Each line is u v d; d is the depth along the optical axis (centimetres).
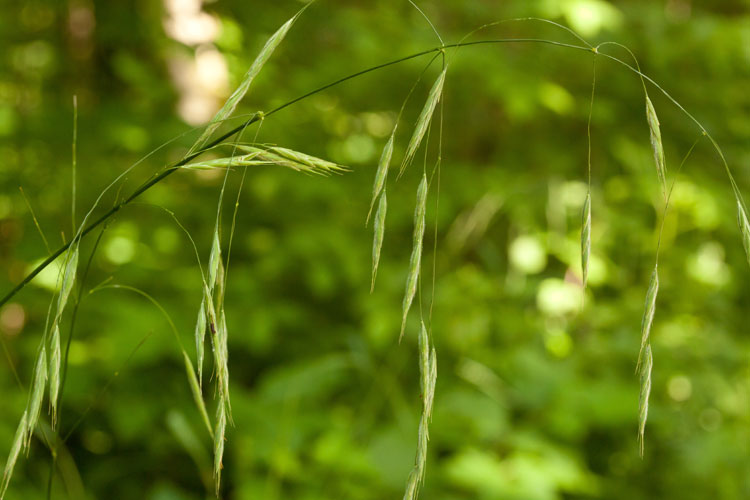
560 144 348
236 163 84
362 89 332
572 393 248
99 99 362
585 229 88
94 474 257
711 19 306
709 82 329
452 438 230
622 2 347
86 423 267
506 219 359
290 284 324
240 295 299
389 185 325
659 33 313
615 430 269
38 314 297
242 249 322
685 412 265
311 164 85
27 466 224
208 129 87
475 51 298
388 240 321
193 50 318
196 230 323
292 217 317
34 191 301
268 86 326
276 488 211
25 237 289
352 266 295
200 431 252
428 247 325
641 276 338
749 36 296
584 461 260
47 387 256
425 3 358
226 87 344
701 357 281
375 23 323
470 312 281
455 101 340
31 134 303
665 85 324
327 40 370
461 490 216
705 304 327
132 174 316
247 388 300
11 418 238
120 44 349
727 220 322
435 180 327
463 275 307
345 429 232
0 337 109
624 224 329
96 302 277
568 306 301
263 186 299
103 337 278
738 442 251
